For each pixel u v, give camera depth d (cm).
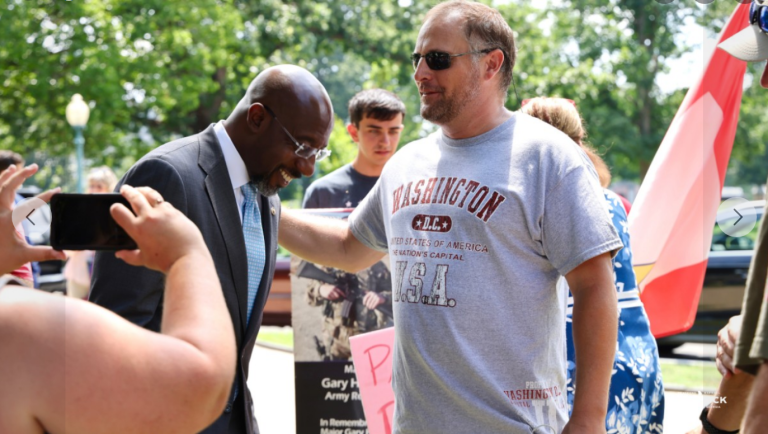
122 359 114
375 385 329
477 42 230
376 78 2216
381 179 258
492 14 234
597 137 2006
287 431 535
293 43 2066
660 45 2052
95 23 1795
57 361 113
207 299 122
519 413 213
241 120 244
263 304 251
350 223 279
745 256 501
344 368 349
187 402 115
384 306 348
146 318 218
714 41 286
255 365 756
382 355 330
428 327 220
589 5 2220
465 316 217
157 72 1816
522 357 215
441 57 229
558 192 216
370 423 326
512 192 218
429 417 221
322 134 246
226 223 233
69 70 1805
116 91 1770
